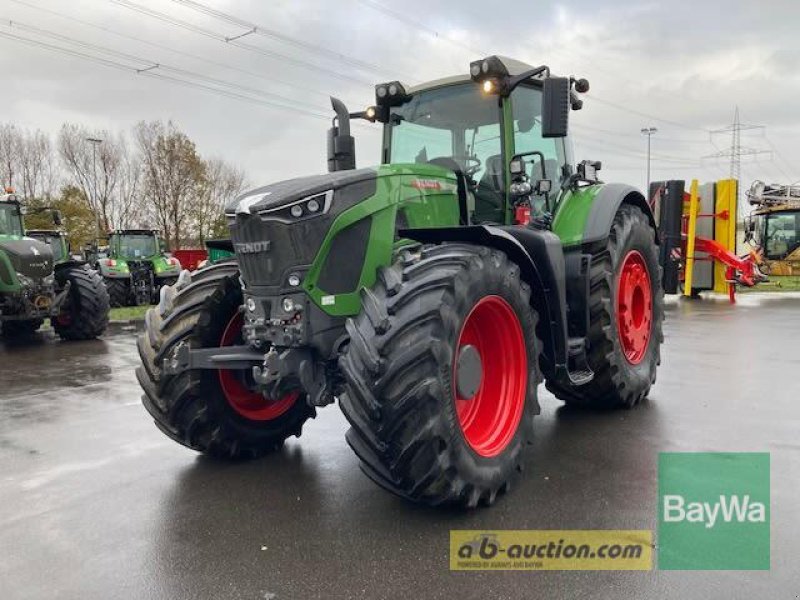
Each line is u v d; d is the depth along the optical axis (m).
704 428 4.20
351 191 3.13
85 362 7.65
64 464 3.85
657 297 5.30
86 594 2.39
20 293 8.95
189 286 3.71
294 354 3.08
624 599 2.27
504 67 4.03
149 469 3.74
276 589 2.38
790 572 2.42
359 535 2.81
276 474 3.62
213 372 3.69
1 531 2.94
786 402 4.83
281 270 3.05
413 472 2.81
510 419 3.33
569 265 4.38
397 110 4.62
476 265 3.07
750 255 14.73
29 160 35.94
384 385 2.74
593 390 4.59
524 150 4.36
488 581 2.41
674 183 11.52
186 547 2.74
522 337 3.38
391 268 3.11
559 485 3.30
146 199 36.41
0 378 6.66
